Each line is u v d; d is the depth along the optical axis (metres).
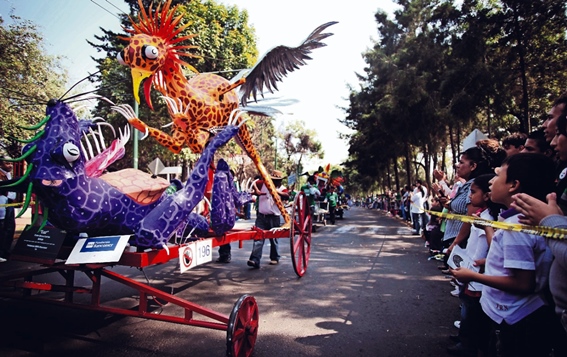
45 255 3.13
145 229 3.22
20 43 12.79
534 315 2.13
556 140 2.48
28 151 2.78
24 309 4.27
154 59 4.17
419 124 19.83
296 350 3.31
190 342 3.44
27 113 12.59
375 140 28.89
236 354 2.96
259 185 6.93
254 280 5.80
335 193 17.61
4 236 6.55
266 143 35.16
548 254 2.11
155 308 4.41
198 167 3.75
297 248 5.97
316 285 5.54
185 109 4.77
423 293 5.17
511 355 2.24
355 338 3.59
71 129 2.90
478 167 3.99
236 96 5.57
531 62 15.09
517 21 14.01
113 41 17.70
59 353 3.17
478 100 15.55
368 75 29.97
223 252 7.20
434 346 3.43
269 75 6.03
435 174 5.84
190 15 13.88
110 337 3.54
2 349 3.23
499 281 2.12
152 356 3.14
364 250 8.96
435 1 23.97
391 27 26.03
